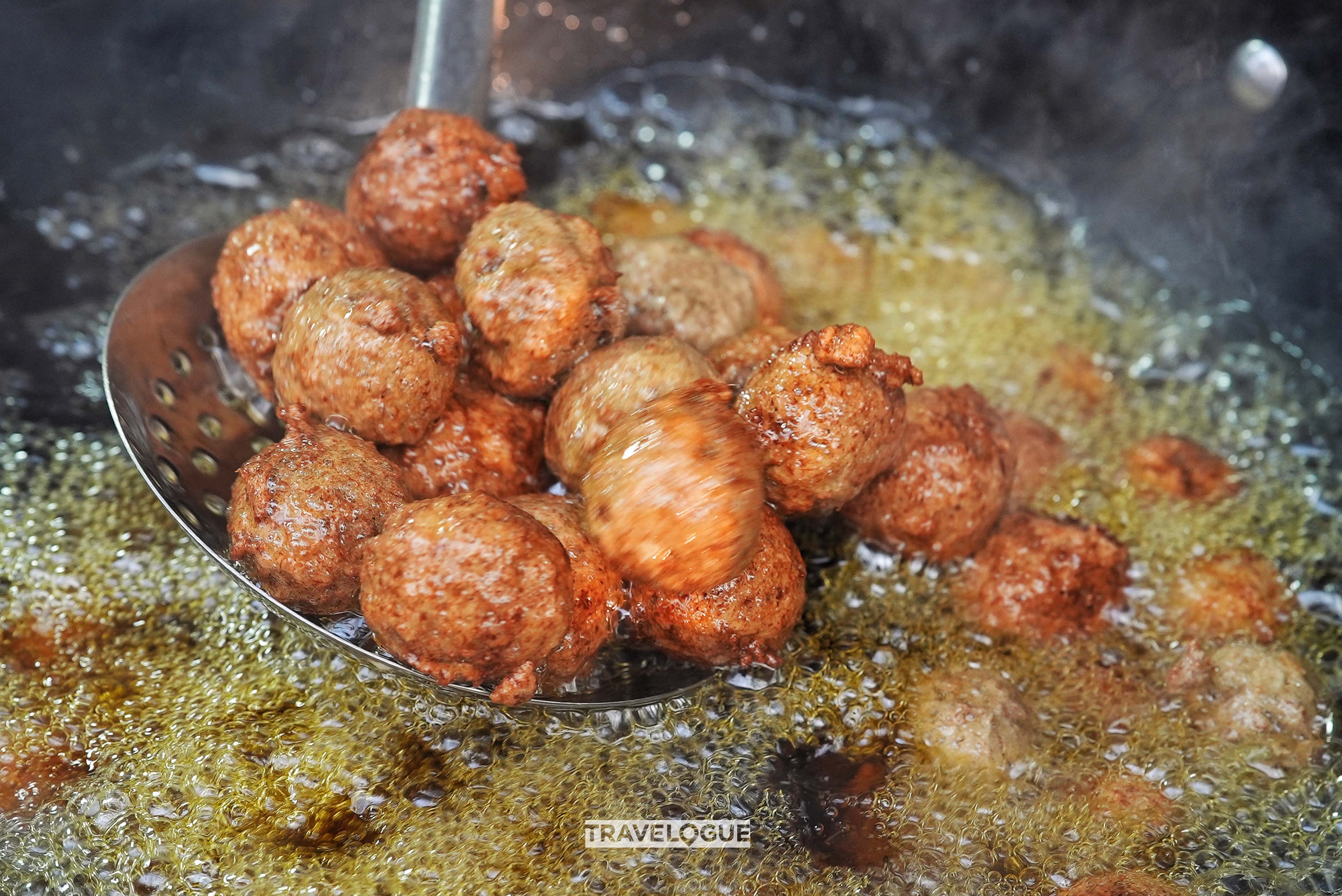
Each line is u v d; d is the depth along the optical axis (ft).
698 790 1.19
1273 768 1.23
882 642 1.28
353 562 1.12
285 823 1.15
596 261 1.20
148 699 1.21
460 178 1.27
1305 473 1.44
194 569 1.29
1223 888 1.16
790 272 1.58
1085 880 1.15
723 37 1.74
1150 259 1.61
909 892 1.14
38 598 1.26
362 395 1.15
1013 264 1.61
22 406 1.38
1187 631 1.31
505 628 1.07
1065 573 1.28
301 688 1.22
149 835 1.14
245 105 1.63
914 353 1.51
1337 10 1.40
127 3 1.53
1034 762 1.22
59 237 1.51
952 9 1.65
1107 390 1.50
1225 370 1.52
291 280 1.20
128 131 1.58
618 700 1.17
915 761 1.21
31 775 1.17
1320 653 1.31
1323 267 1.48
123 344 1.20
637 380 1.16
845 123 1.74
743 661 1.17
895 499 1.25
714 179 1.67
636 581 1.14
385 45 1.64
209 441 1.22
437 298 1.20
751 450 1.13
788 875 1.15
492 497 1.10
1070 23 1.59
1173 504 1.40
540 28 1.70
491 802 1.17
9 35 1.49
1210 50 1.50
